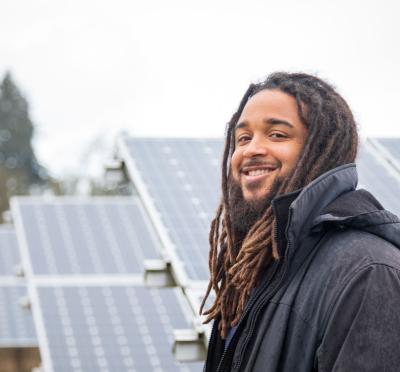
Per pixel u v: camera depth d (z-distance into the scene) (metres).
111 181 9.55
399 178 7.90
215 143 10.30
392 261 3.76
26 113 70.19
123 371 10.82
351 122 4.13
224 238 4.47
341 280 3.77
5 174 61.16
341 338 3.67
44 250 15.23
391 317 3.64
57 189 57.31
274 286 3.95
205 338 6.50
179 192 8.88
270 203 4.08
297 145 4.09
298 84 4.15
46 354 11.34
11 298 18.77
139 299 12.84
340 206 3.95
